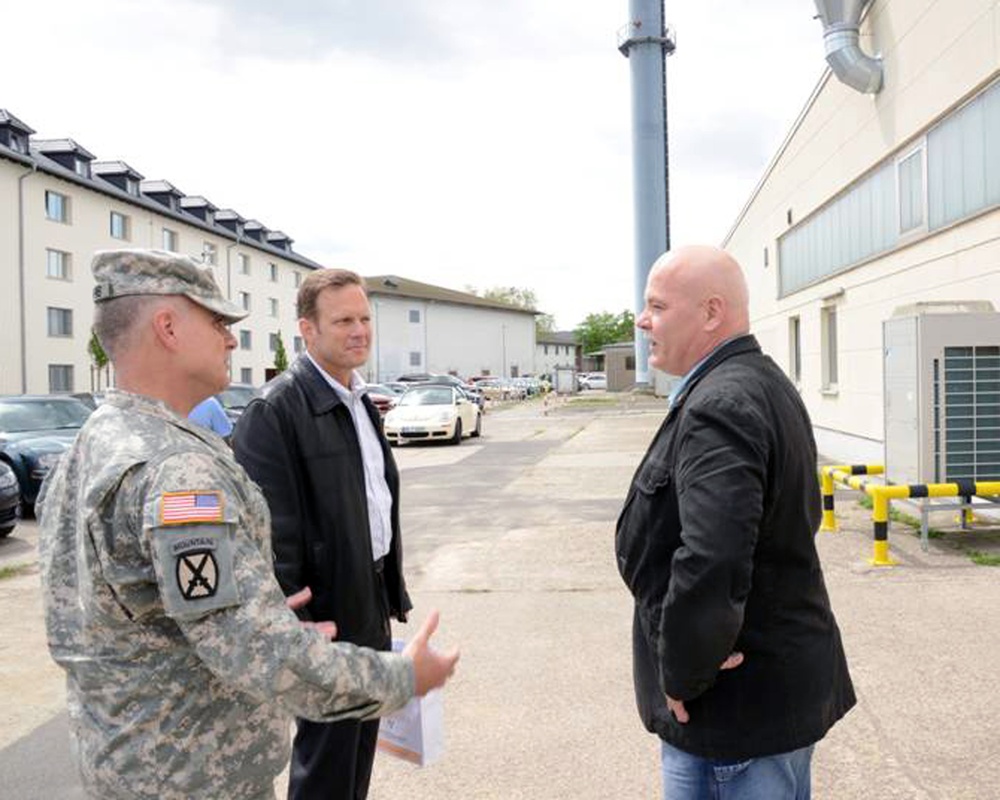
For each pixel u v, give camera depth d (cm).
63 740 382
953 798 305
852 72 1116
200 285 160
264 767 155
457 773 340
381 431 298
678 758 201
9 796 332
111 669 144
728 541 173
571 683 428
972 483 652
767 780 192
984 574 597
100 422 151
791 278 1702
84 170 3509
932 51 942
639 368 4650
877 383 1180
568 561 697
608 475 1267
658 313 212
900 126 1047
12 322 3045
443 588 620
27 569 728
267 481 254
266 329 5125
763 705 190
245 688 136
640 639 209
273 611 139
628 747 358
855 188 1265
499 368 7906
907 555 660
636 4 4100
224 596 135
